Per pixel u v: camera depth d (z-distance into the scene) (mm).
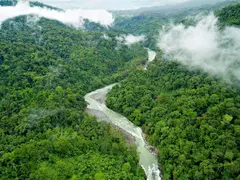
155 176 97250
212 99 119125
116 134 117812
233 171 83000
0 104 131625
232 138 94688
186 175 88500
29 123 114188
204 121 107812
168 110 127625
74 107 145875
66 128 118062
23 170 86938
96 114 146625
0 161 89250
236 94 121562
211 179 84688
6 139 105250
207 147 96875
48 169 89188
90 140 109562
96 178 87875
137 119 135000
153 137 116750
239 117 104375
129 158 99750
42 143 100000
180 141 102188
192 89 134375
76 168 92688
